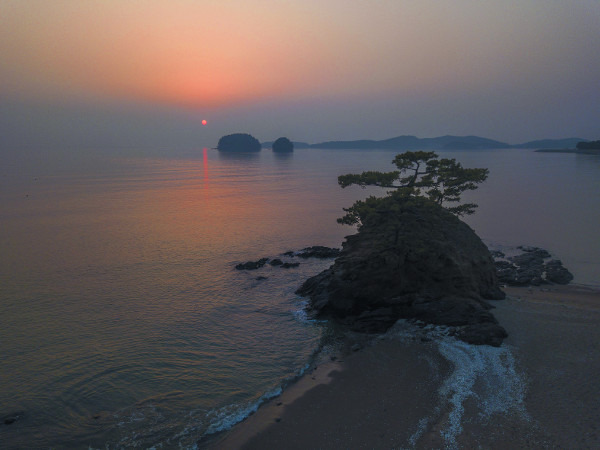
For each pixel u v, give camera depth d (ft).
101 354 101.04
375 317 113.91
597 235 236.84
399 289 117.19
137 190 484.33
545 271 164.76
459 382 81.82
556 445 62.39
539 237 232.53
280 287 150.30
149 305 133.69
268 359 98.12
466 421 69.72
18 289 148.46
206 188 515.09
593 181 555.69
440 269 118.73
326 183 585.22
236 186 542.16
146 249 208.13
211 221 288.30
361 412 74.74
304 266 176.86
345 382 85.40
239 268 173.06
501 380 81.71
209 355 100.53
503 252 201.77
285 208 350.02
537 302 124.06
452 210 168.86
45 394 84.12
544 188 477.77
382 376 86.89
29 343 107.04
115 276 163.73
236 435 70.44
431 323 109.50
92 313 127.13
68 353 101.55
